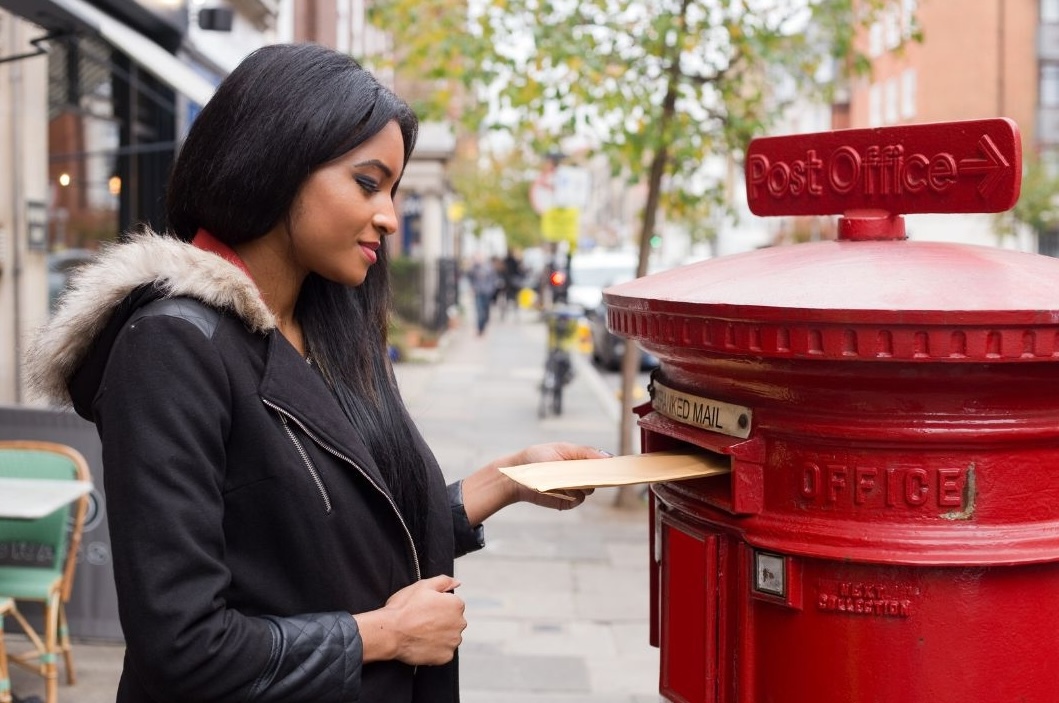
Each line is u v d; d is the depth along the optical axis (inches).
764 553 64.5
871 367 58.5
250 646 58.4
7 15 304.8
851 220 72.1
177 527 56.8
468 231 2368.4
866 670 61.6
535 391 629.0
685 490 70.9
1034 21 1427.2
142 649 56.3
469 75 314.2
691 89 321.1
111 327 62.7
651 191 323.9
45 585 172.4
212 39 464.4
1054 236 1371.8
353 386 71.8
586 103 302.4
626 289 74.9
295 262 68.6
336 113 63.8
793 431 62.6
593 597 244.7
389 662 66.2
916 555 59.7
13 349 310.3
